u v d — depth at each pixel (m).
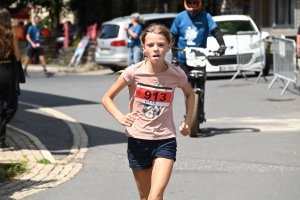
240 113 28.53
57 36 68.31
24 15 74.81
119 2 72.50
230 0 58.50
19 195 15.70
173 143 11.80
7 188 16.41
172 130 11.89
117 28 50.72
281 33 53.94
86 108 31.81
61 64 62.09
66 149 21.81
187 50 22.62
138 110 11.83
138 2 69.94
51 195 15.71
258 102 31.53
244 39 41.12
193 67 23.12
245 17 45.56
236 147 21.17
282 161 19.00
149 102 11.74
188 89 12.19
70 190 16.16
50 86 43.06
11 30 20.48
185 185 16.44
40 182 17.00
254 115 27.84
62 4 71.75
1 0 68.81
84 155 20.67
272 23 55.16
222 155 20.00
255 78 42.44
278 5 54.59
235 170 18.02
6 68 20.50
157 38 11.43
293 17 53.50
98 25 70.00
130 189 16.23
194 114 22.72
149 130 11.73
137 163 11.85
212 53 22.70
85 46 59.84
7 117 20.92
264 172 17.69
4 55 20.41
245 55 41.00
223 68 41.28
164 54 11.52
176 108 30.58
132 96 11.93
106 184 16.75
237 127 24.97
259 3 56.09
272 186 16.14
